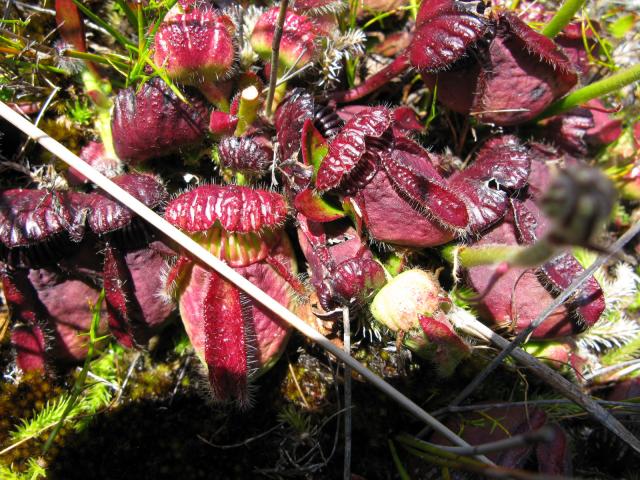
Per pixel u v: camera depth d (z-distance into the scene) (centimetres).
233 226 8
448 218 8
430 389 10
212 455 9
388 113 8
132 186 8
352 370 10
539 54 8
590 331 11
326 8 9
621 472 10
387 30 12
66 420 9
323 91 10
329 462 9
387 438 10
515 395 10
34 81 10
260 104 10
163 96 8
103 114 10
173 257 9
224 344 8
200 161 10
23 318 9
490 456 8
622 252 12
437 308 8
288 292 9
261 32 9
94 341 8
